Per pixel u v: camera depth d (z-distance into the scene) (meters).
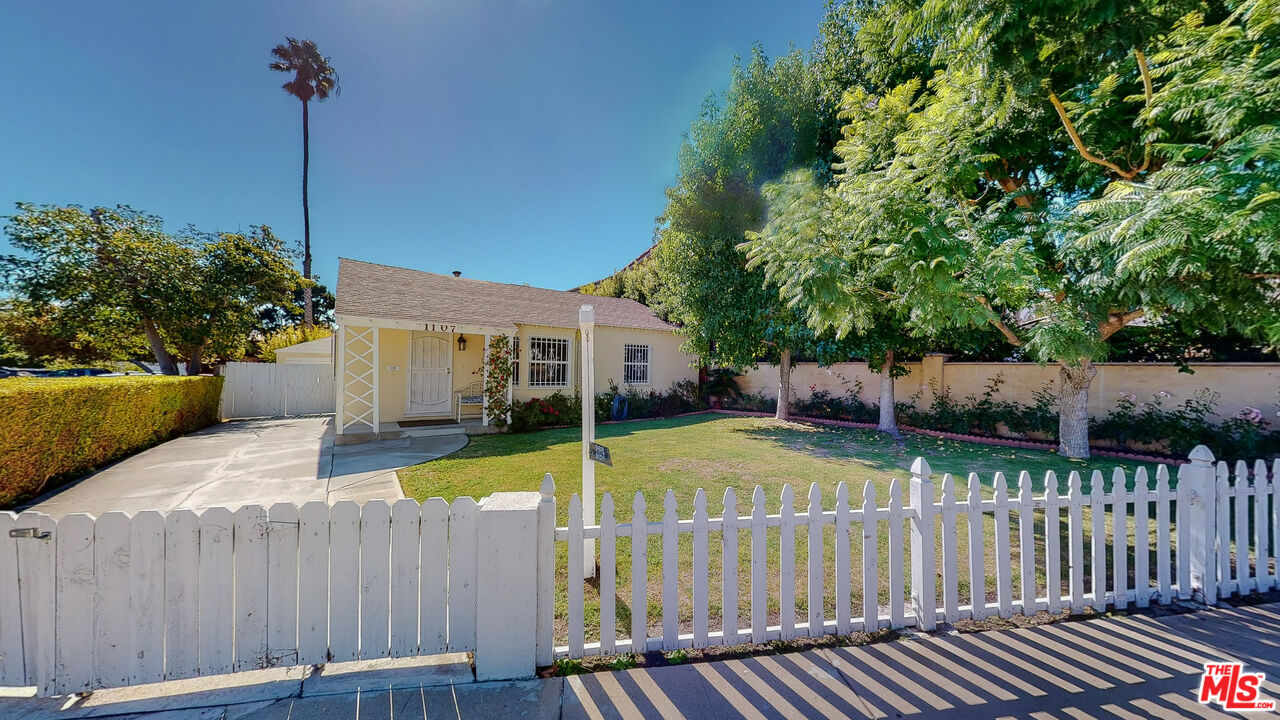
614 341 14.30
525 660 2.23
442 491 5.53
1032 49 3.20
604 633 2.40
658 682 2.20
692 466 6.87
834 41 9.65
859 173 5.41
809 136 9.89
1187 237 2.69
